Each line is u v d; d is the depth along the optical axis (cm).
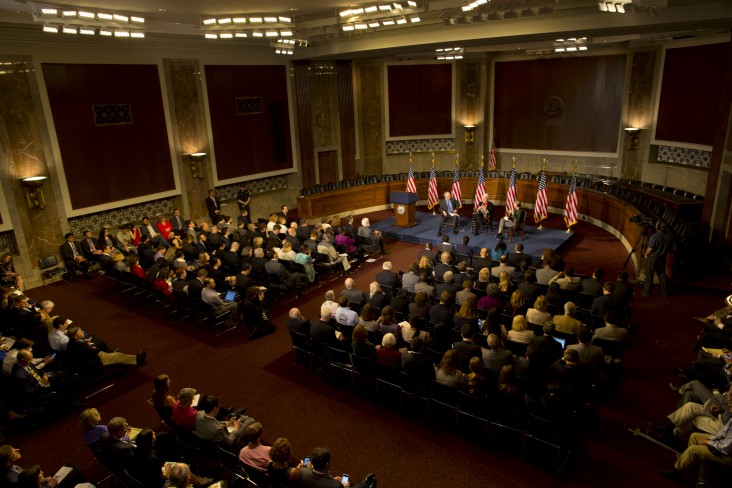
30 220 1305
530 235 1542
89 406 786
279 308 1121
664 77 1698
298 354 880
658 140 1753
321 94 1961
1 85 1216
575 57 1923
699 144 1562
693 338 904
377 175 2128
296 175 1977
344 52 1580
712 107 1493
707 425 593
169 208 1647
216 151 1717
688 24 1035
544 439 616
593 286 901
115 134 1459
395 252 1488
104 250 1277
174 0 943
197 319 1034
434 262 1116
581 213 1755
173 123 1591
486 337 777
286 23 1145
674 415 626
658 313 999
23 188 1280
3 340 849
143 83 1502
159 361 909
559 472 611
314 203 1778
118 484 557
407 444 673
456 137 2205
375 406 758
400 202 1652
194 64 1609
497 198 2009
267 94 1831
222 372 866
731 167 1179
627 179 1827
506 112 2148
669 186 1705
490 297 862
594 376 673
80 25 1021
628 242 1398
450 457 646
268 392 802
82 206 1412
